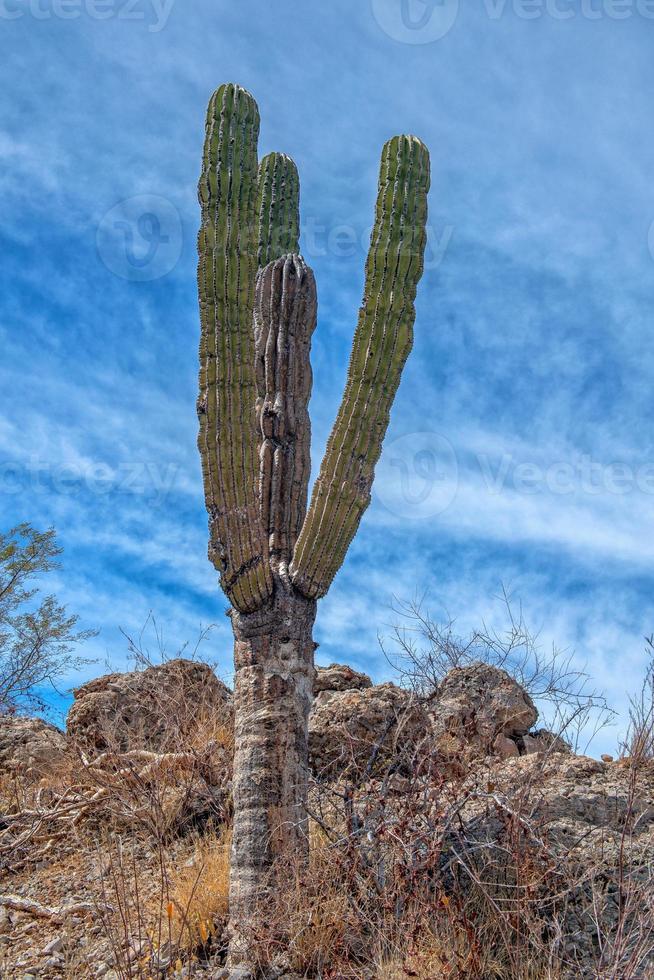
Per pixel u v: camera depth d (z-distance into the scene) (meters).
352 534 5.41
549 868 4.54
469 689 6.87
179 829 6.02
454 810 4.67
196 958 4.51
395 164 5.74
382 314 5.54
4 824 6.33
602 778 5.74
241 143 5.48
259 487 5.58
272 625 5.20
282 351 5.77
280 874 4.71
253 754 5.00
